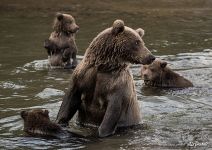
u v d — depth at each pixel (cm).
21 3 3378
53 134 1190
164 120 1341
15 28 2656
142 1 3569
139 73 1883
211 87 1714
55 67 1938
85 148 1121
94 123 1284
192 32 2652
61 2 3450
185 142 1175
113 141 1174
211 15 3198
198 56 2117
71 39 1988
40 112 1219
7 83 1656
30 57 2059
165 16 3138
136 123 1302
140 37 1273
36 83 1670
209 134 1230
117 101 1230
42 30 2611
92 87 1250
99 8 3331
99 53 1241
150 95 1609
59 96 1509
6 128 1234
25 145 1127
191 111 1425
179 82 1747
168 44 2347
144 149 1126
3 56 2062
